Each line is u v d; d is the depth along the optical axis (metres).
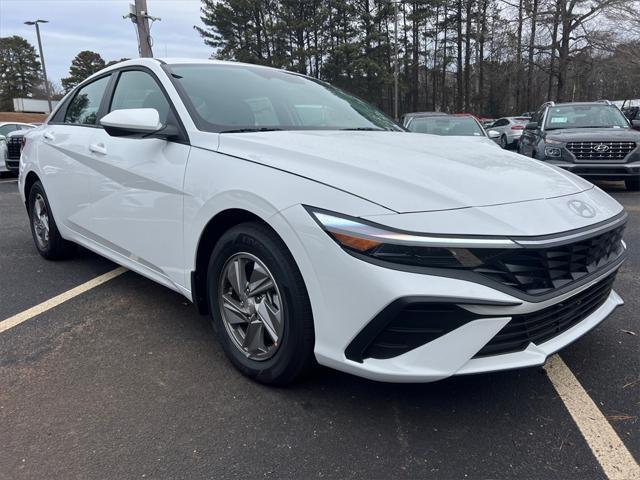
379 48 44.00
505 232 1.98
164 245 2.90
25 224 6.57
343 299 2.02
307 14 44.19
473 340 1.96
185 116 2.85
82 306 3.56
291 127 3.07
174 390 2.49
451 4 46.28
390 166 2.24
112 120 2.78
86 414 2.30
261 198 2.25
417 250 1.91
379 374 2.00
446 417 2.29
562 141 8.71
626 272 4.41
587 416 2.29
